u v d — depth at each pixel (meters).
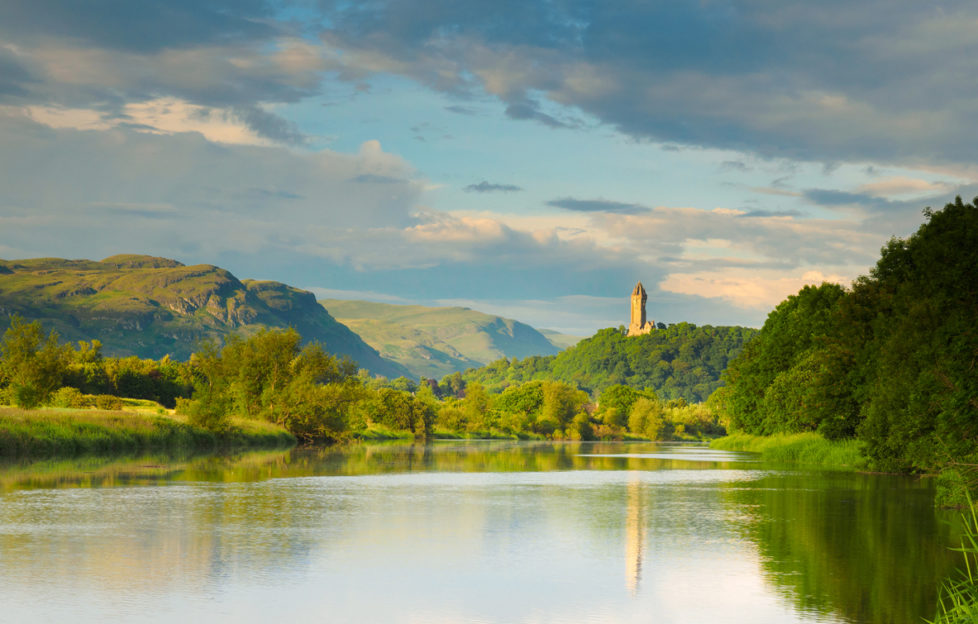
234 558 23.89
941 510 35.97
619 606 19.16
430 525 31.19
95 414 76.44
